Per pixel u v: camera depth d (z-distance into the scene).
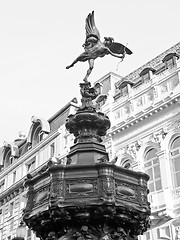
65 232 6.03
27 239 29.70
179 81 22.31
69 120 7.56
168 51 27.64
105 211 5.81
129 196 6.26
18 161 35.38
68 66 8.07
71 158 6.96
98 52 7.96
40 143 32.53
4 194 35.31
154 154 22.78
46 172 6.43
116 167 6.22
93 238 5.95
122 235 6.16
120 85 27.00
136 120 23.95
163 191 20.84
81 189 5.97
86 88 7.85
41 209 6.23
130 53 8.48
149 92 24.12
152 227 21.03
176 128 21.83
